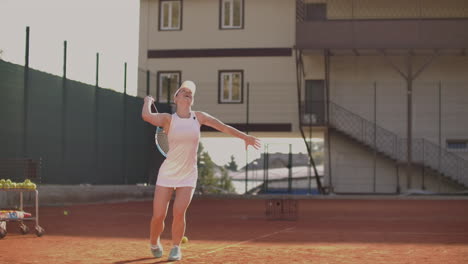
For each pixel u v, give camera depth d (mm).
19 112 16953
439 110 31109
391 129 31250
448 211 17391
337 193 31297
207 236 8656
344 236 8766
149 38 33438
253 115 32094
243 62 32531
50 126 18266
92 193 19797
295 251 6641
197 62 32938
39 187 16938
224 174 48406
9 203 15391
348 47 29000
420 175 30609
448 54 29734
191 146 5590
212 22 33000
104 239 7918
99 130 21031
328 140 30562
